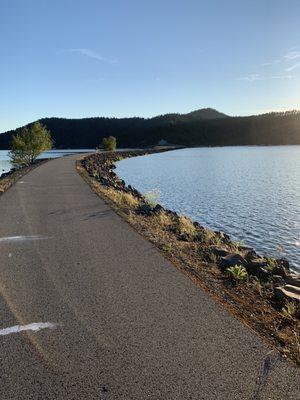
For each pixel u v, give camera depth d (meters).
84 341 4.79
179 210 23.25
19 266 7.53
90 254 8.33
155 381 4.03
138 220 12.20
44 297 6.09
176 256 8.34
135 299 6.03
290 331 5.19
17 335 4.94
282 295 6.34
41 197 16.52
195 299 6.05
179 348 4.64
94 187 20.56
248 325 5.28
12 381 4.02
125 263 7.76
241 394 3.84
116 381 4.03
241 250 11.39
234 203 25.88
